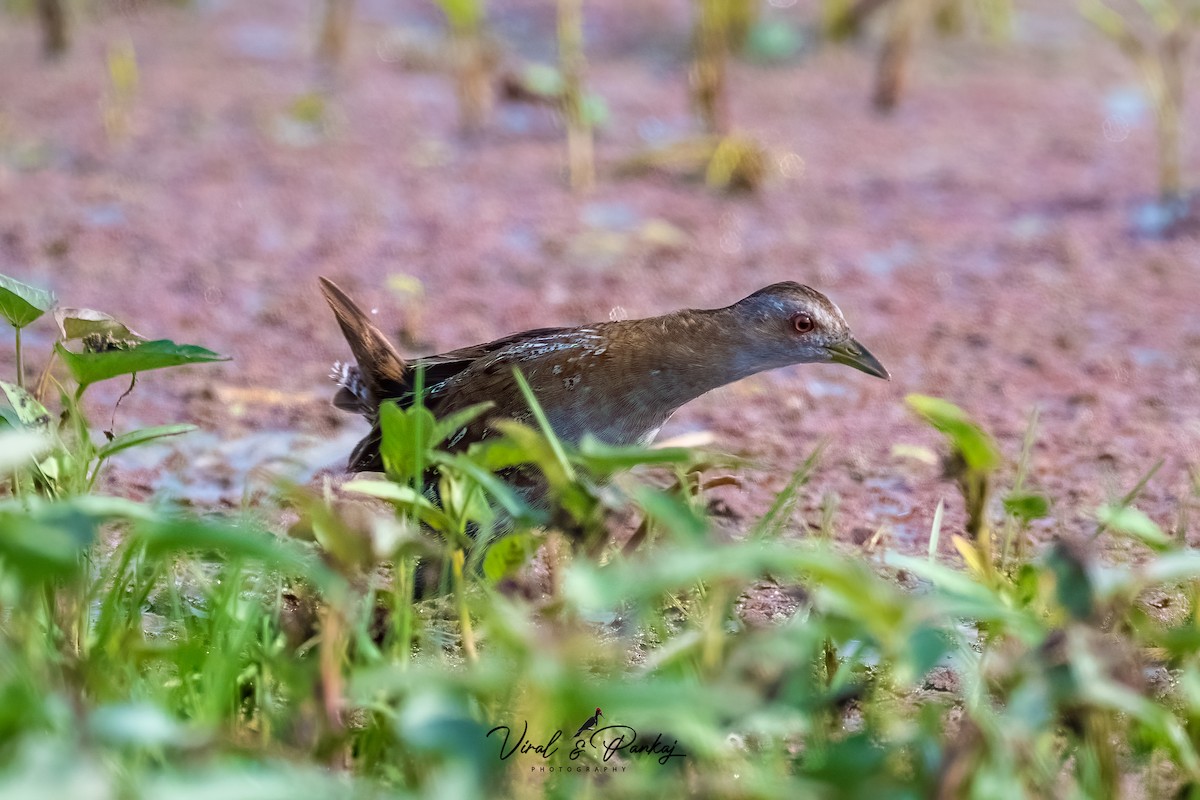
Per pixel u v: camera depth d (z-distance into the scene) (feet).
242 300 44.68
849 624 18.49
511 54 70.54
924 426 37.35
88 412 36.68
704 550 17.47
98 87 64.54
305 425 36.86
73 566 17.43
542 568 28.58
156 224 50.37
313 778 15.81
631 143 60.03
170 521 17.17
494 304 44.60
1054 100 66.39
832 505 30.27
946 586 19.49
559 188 55.01
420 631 24.08
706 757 19.06
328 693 19.31
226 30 74.33
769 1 80.28
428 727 16.49
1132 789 21.21
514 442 22.09
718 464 24.11
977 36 76.23
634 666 24.62
